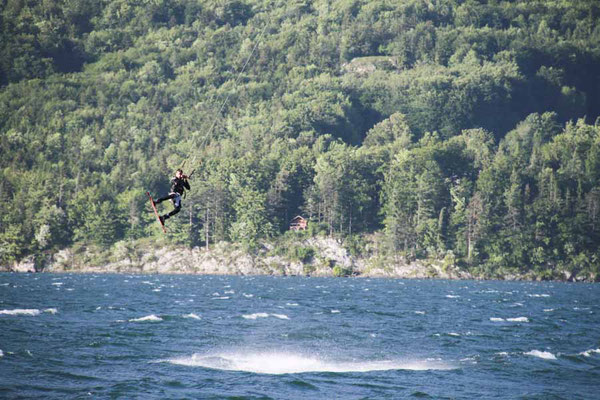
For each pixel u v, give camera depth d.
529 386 143.75
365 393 134.88
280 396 131.50
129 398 128.12
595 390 142.38
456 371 156.00
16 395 128.38
